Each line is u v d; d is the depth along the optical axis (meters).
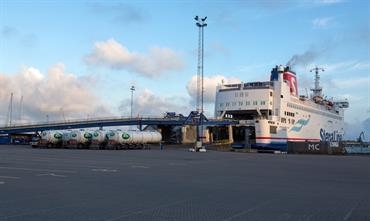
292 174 26.75
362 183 21.59
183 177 23.12
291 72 91.44
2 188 16.95
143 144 86.75
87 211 11.98
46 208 12.38
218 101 89.44
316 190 18.16
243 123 82.62
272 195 16.17
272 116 82.62
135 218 11.07
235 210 12.57
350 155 72.31
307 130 93.31
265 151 80.31
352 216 11.91
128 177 22.36
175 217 11.30
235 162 40.88
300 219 11.34
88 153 56.62
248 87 86.50
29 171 25.03
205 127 85.88
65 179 20.80
